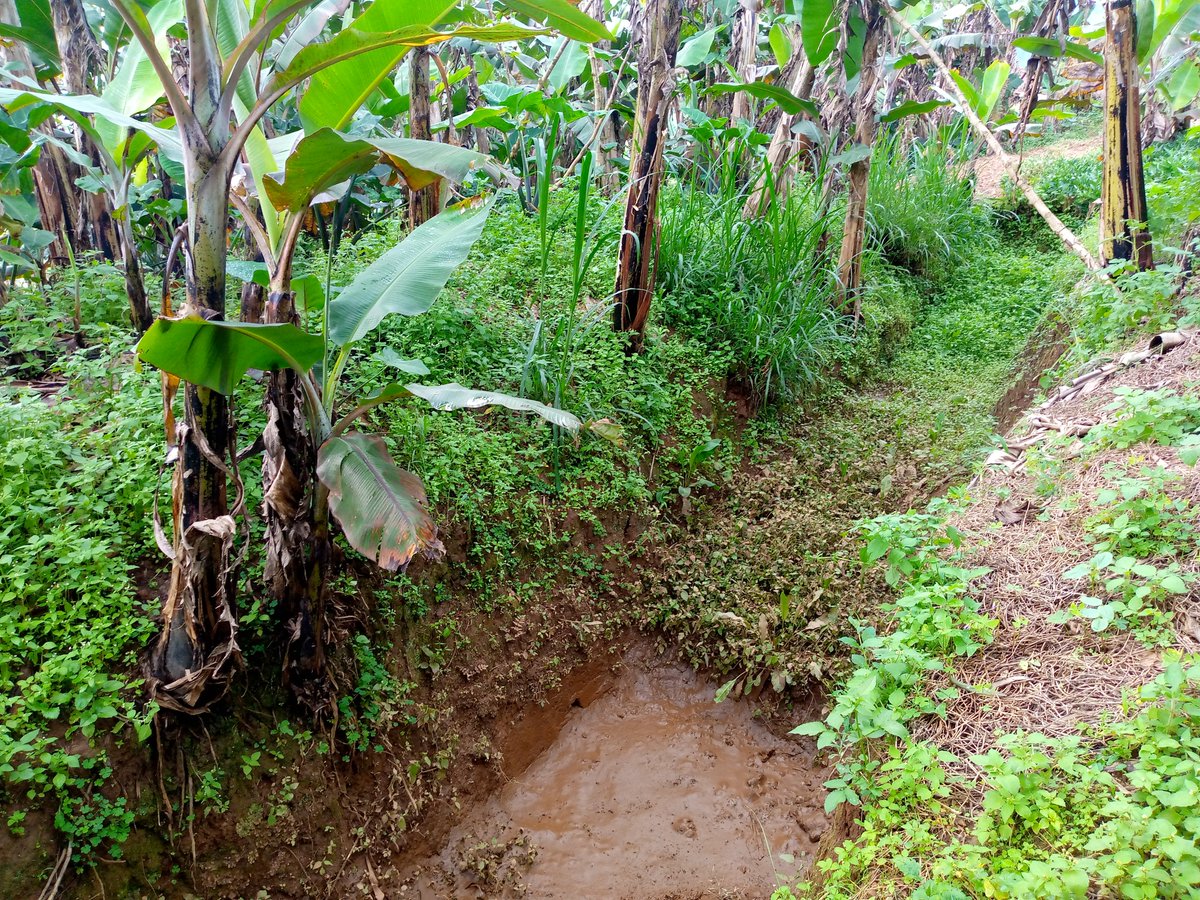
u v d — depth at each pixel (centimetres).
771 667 452
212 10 233
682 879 362
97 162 582
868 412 707
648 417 561
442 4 281
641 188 551
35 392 414
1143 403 398
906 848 240
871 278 887
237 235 593
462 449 433
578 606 472
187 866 294
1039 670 296
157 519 281
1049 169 1244
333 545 357
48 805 271
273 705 328
